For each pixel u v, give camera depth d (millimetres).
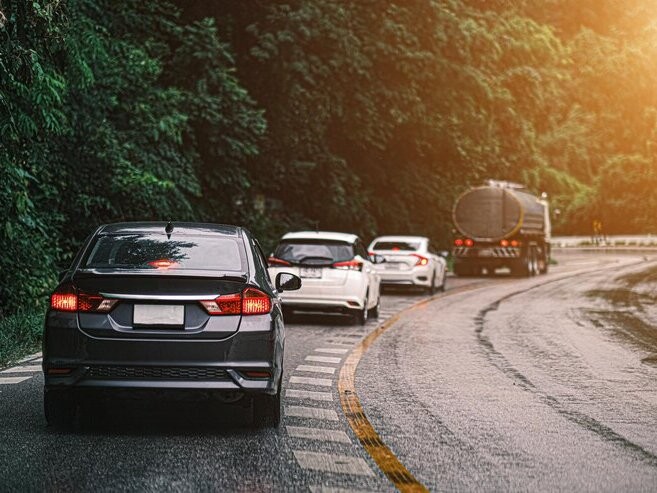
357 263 22000
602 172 104375
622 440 9680
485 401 11984
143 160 28047
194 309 9383
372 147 46344
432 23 43188
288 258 21953
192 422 10383
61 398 9688
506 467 8461
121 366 9227
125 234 10375
